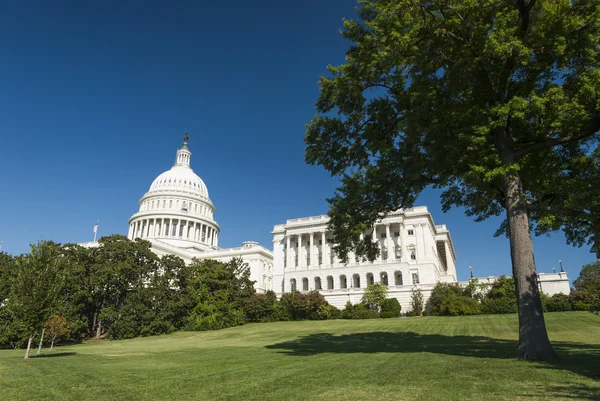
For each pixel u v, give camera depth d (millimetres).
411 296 73875
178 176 140625
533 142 18766
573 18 16031
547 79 17844
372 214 21953
